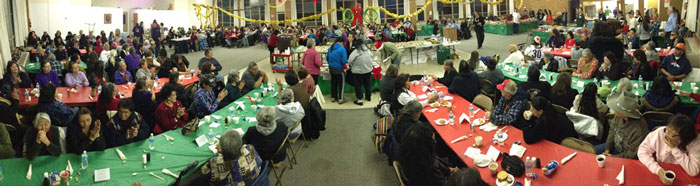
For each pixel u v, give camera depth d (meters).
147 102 6.29
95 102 6.86
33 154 4.04
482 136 4.59
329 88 9.60
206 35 23.61
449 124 5.05
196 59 18.84
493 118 4.90
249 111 6.00
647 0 23.14
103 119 4.95
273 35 14.75
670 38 12.01
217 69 9.70
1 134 4.34
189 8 29.02
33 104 6.73
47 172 3.88
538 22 25.42
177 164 4.09
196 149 4.46
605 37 7.52
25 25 17.64
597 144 4.90
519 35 23.17
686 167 3.39
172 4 27.97
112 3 26.06
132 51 10.95
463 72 6.53
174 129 5.34
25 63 12.12
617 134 4.18
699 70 7.20
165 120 5.32
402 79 6.07
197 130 5.04
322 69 9.62
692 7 15.31
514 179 3.48
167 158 4.23
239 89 6.98
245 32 24.16
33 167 3.96
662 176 3.32
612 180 3.40
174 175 3.85
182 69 9.92
